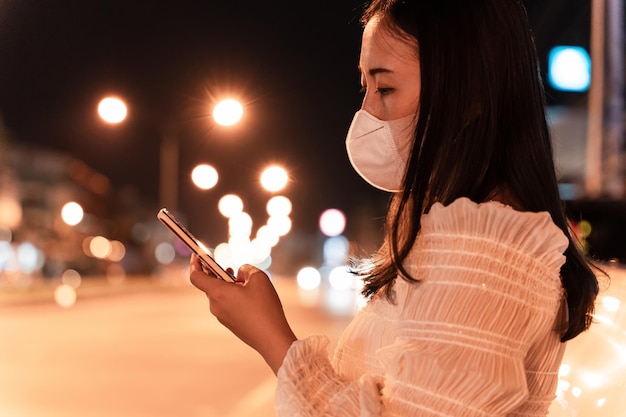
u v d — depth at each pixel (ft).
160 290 159.12
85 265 195.31
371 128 5.11
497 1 4.85
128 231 239.91
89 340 62.18
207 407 33.42
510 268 4.35
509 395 4.22
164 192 136.05
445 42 4.74
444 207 4.51
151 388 38.47
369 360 5.04
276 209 105.19
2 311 95.50
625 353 6.22
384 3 5.04
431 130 4.74
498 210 4.39
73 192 205.98
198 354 52.90
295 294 146.51
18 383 39.99
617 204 13.12
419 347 4.32
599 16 40.86
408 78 4.93
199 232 176.86
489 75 4.73
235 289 4.89
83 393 36.94
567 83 44.68
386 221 5.45
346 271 5.75
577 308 4.99
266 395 36.35
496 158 4.78
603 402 6.18
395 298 4.93
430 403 4.18
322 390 4.58
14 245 145.89
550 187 4.91
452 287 4.34
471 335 4.25
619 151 40.32
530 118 4.84
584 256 5.21
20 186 180.55
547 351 4.94
